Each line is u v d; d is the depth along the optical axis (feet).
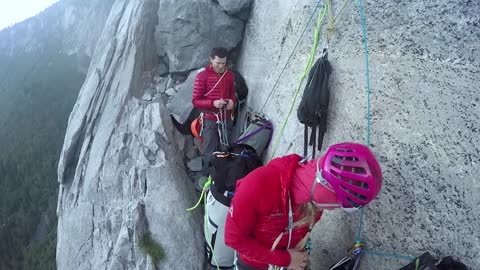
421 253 8.29
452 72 8.13
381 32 10.07
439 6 8.67
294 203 7.13
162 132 19.70
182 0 22.81
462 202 7.59
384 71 9.77
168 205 17.53
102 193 19.92
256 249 7.35
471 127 7.60
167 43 23.58
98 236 19.24
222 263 13.96
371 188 6.25
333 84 11.68
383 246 9.16
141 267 16.51
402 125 9.06
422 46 8.86
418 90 8.80
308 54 13.84
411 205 8.57
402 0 9.64
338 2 12.02
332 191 6.63
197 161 20.17
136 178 18.85
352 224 10.12
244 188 6.95
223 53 16.42
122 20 28.76
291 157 7.23
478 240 7.29
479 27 7.82
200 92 17.12
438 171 8.10
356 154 6.41
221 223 12.90
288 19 16.16
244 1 21.47
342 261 9.71
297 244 8.04
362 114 10.31
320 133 11.71
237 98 19.45
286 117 15.02
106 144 21.07
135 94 22.62
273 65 17.20
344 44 11.39
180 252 16.63
